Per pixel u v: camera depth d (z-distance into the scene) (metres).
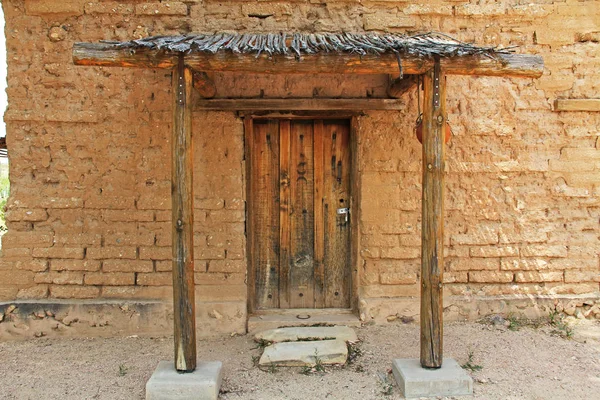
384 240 4.98
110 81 4.80
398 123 4.95
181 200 3.56
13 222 4.82
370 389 3.78
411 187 4.97
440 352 3.73
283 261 5.17
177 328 3.62
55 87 4.79
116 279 4.84
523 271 5.06
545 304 5.04
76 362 4.28
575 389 3.75
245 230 4.93
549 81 5.00
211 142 4.85
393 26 4.90
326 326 4.87
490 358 4.26
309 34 4.49
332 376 4.00
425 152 3.69
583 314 5.05
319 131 5.11
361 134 4.94
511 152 5.02
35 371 4.11
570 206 5.07
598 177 5.04
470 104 4.99
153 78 4.82
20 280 4.82
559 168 5.03
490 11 4.93
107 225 4.84
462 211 5.02
